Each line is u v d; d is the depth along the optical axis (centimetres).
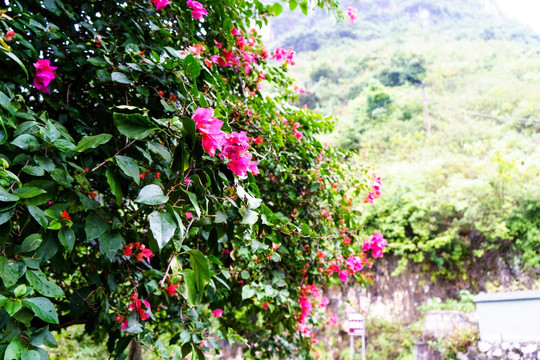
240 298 296
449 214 772
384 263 773
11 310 90
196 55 149
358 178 302
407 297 740
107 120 173
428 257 757
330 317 330
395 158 1005
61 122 160
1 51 117
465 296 701
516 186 752
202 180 115
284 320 237
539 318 557
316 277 262
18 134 111
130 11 188
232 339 183
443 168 878
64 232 112
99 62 148
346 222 272
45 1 154
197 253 95
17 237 118
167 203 95
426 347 638
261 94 234
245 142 120
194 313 178
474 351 593
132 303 159
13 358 93
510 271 710
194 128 98
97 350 478
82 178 122
